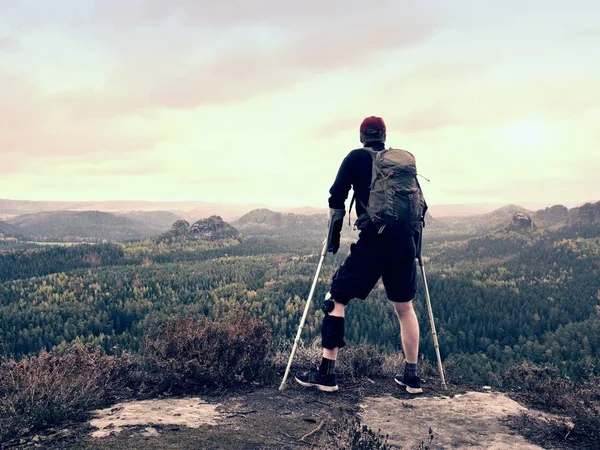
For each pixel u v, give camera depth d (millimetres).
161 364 4223
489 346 123438
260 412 3686
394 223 3764
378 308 134375
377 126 4004
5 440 2949
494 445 3115
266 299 153125
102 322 143375
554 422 3434
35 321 139875
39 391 3518
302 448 2977
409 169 3828
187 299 168750
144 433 3125
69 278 195125
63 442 2934
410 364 4277
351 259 3982
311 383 4305
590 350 113812
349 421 3441
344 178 3943
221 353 4465
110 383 4250
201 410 3701
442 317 149000
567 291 189875
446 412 3758
